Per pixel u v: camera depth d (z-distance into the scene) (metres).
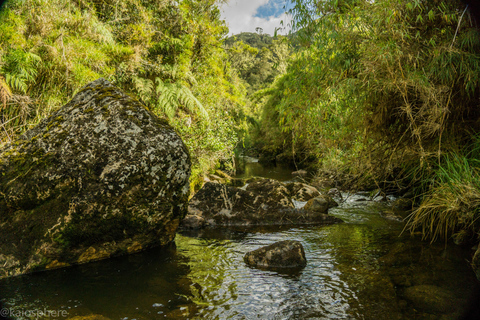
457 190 3.49
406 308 2.21
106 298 2.39
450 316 2.07
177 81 6.94
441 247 3.31
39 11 4.70
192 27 8.31
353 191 6.12
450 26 3.70
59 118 3.28
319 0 4.14
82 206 3.00
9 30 4.17
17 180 2.91
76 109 3.34
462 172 3.53
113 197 3.12
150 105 6.77
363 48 4.10
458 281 2.53
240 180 9.41
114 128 3.24
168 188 3.43
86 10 5.81
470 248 3.22
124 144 3.21
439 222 3.65
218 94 9.30
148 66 6.56
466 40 3.43
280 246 3.22
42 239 2.88
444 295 2.30
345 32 4.05
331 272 2.89
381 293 2.44
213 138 6.80
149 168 3.26
